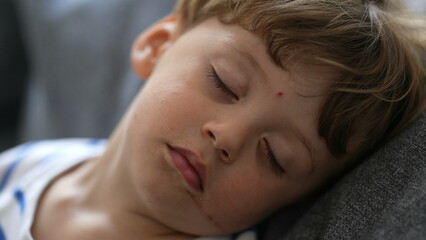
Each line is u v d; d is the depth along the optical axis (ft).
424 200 2.00
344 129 2.50
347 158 2.61
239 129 2.38
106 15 4.12
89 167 3.15
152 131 2.50
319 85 2.42
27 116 4.39
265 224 2.88
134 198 2.76
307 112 2.44
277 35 2.43
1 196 3.19
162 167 2.48
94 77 4.05
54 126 4.17
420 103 2.60
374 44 2.49
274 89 2.41
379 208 2.19
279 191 2.62
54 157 3.35
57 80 4.17
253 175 2.49
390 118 2.56
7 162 3.40
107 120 3.98
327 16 2.48
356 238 2.17
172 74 2.59
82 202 2.97
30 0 4.30
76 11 4.19
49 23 4.22
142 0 4.11
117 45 4.05
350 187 2.38
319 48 2.43
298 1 2.50
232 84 2.43
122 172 2.78
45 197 3.04
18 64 4.68
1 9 4.58
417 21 2.80
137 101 2.67
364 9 2.55
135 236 2.77
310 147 2.50
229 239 2.75
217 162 2.44
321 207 2.49
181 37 2.81
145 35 3.21
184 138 2.43
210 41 2.56
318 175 2.64
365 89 2.47
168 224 2.70
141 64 3.16
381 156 2.38
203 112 2.44
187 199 2.52
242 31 2.50
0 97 4.68
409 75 2.56
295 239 2.46
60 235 2.84
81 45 4.11
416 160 2.23
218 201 2.51
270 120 2.42
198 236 2.75
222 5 2.67
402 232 1.96
